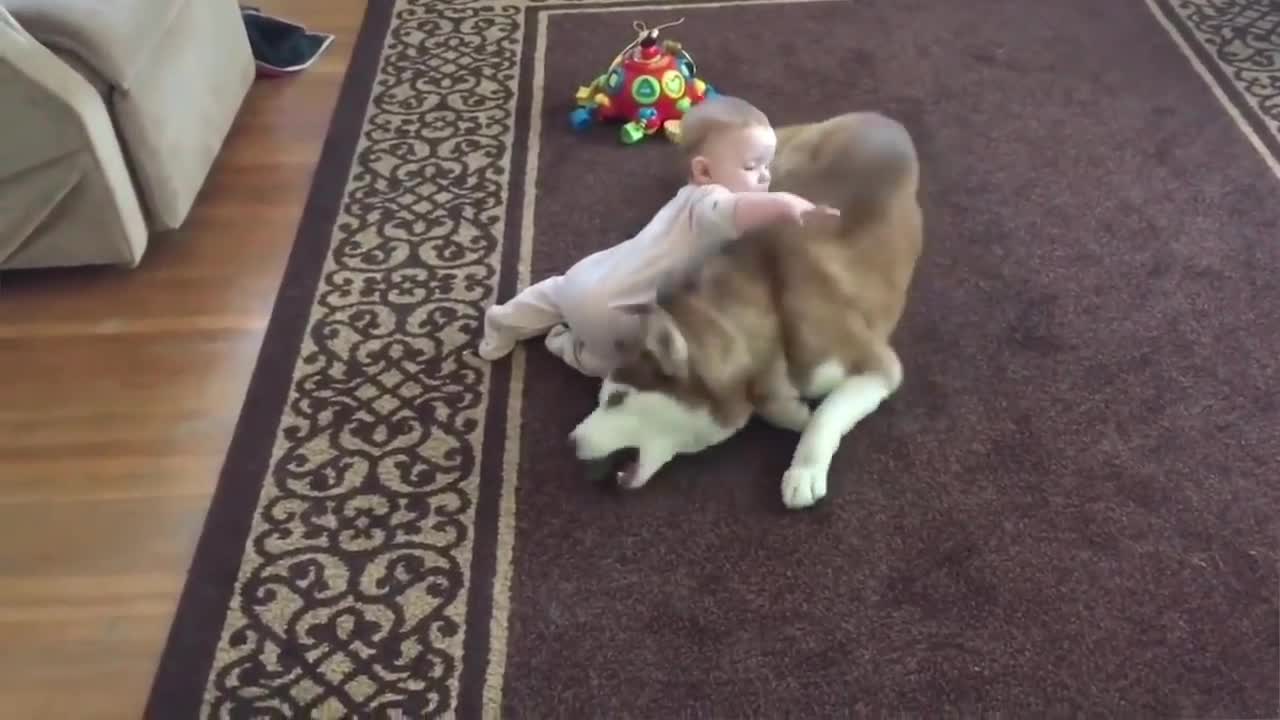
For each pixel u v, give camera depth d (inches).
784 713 50.0
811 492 57.9
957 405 63.6
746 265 58.9
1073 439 61.4
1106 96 88.4
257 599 55.6
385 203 81.4
